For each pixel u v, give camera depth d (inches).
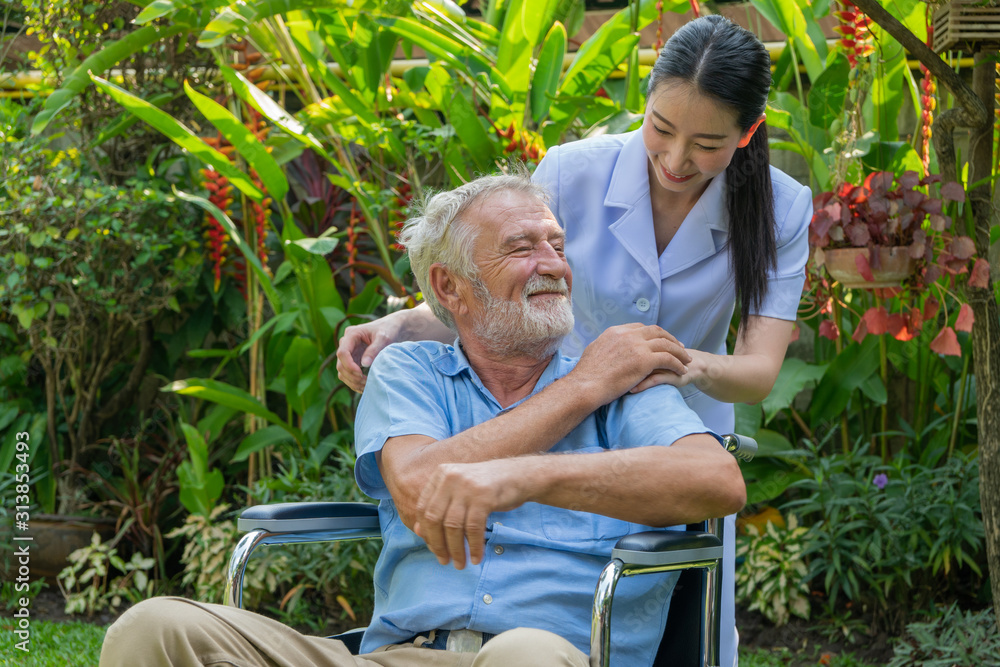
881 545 110.3
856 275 93.1
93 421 151.6
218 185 133.8
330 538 58.8
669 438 50.8
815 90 109.0
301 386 125.5
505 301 54.9
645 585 52.7
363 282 154.8
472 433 50.3
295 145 137.0
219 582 120.8
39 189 129.1
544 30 109.3
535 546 52.6
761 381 59.9
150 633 44.8
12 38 143.2
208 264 148.7
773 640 112.5
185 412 146.9
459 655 49.6
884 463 126.3
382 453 52.9
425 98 120.3
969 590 115.8
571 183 66.3
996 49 77.6
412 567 54.3
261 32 123.6
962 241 83.2
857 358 118.9
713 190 62.0
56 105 112.6
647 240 63.9
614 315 65.3
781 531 116.3
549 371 58.2
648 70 134.9
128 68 144.9
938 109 112.8
